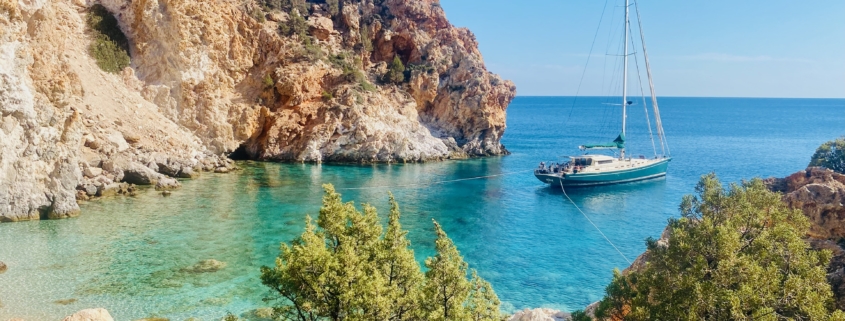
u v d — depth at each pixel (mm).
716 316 13633
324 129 70625
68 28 57094
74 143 39000
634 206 51375
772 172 72500
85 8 61062
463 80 88062
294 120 70688
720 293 13391
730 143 114875
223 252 31547
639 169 64625
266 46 72188
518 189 59688
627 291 16328
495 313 16094
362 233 17031
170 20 62969
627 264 33281
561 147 106000
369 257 16594
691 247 15625
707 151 99438
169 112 62500
